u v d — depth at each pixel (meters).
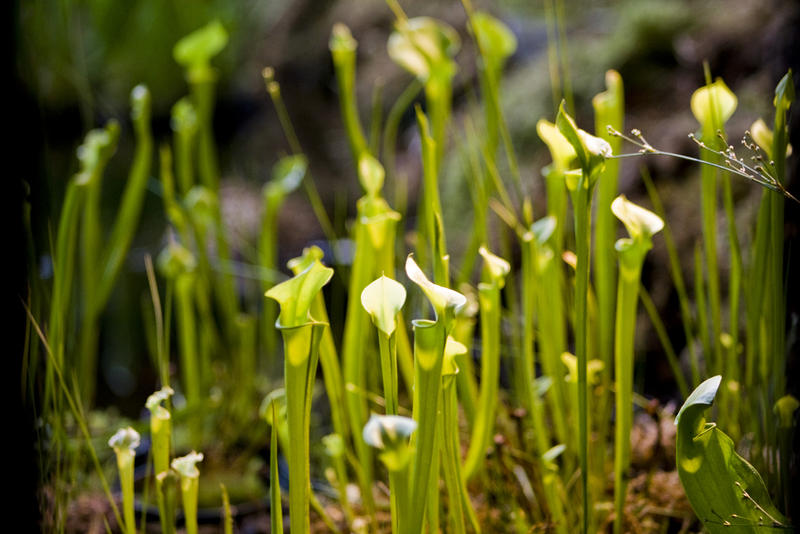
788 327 2.07
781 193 1.88
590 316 2.23
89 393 2.71
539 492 2.16
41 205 2.15
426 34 2.23
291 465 1.78
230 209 6.33
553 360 2.11
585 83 4.38
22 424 1.97
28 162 2.06
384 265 2.05
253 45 8.43
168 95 8.50
